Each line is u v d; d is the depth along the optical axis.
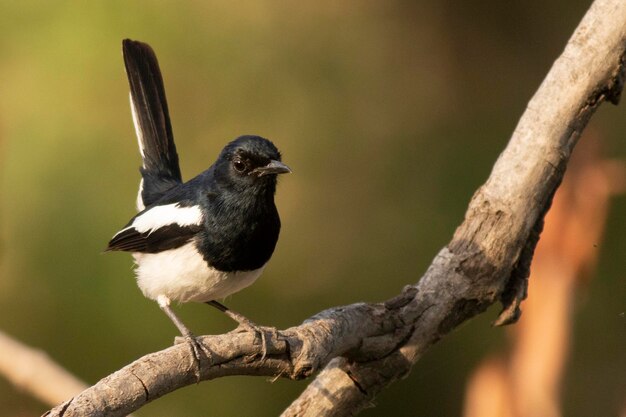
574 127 7.30
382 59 15.52
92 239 12.05
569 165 8.41
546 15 16.81
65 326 12.03
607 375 13.52
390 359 7.06
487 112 16.25
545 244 8.27
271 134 14.26
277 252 13.98
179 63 13.58
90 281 12.02
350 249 14.30
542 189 7.25
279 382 12.89
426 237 14.49
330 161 14.58
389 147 15.10
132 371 5.62
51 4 12.66
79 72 12.54
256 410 12.83
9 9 12.62
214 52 13.79
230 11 14.01
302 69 14.54
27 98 12.41
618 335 13.72
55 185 12.14
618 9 7.25
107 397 5.43
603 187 8.36
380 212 14.60
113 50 12.66
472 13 16.50
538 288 8.16
